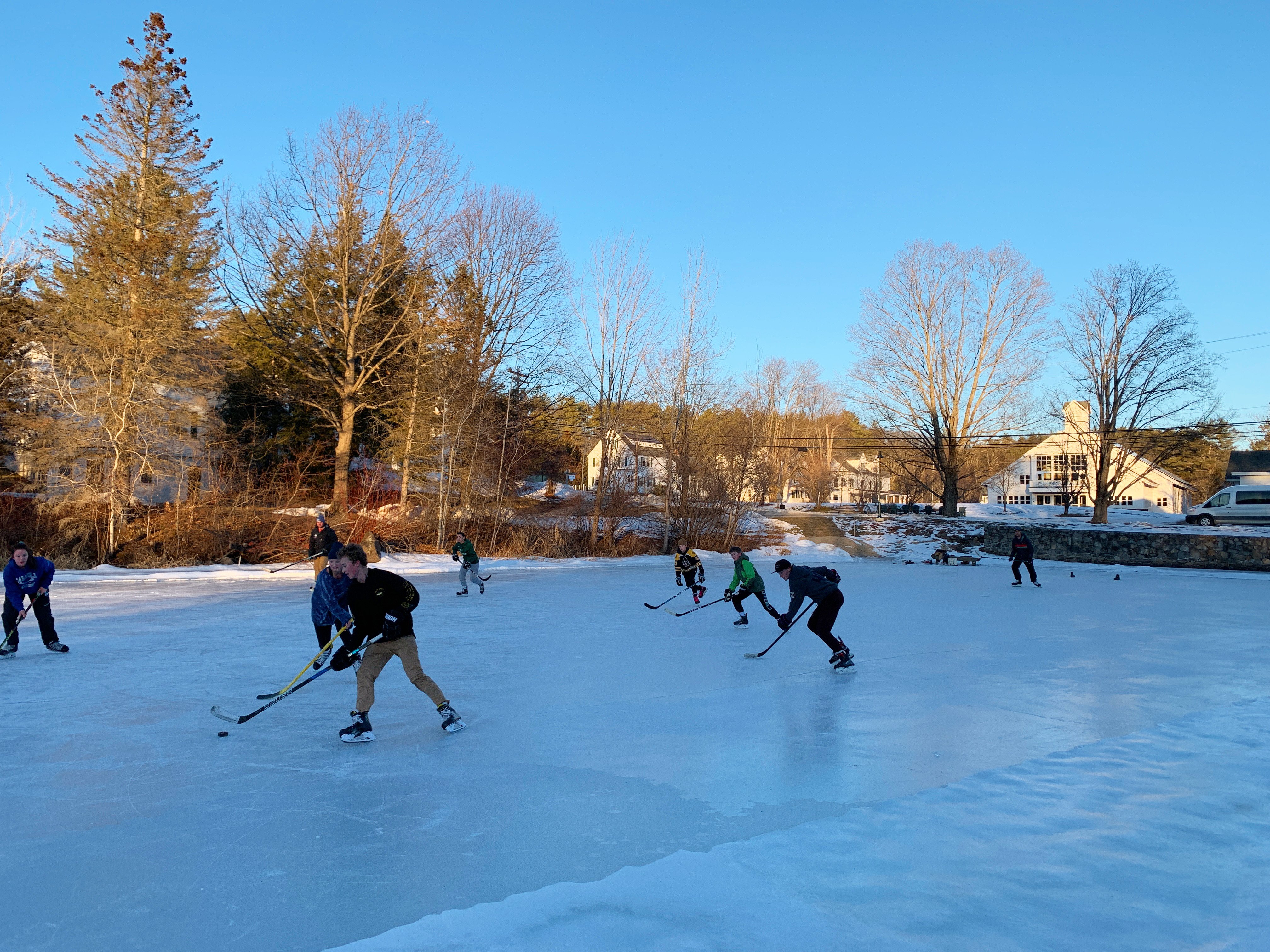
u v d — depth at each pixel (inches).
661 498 1429.6
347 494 1146.0
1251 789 194.9
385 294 1241.4
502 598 666.8
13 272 1101.7
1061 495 2208.4
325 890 145.0
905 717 276.7
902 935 122.0
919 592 770.2
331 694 312.7
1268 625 523.8
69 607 569.6
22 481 1056.8
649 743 244.4
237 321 1184.2
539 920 126.7
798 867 148.5
